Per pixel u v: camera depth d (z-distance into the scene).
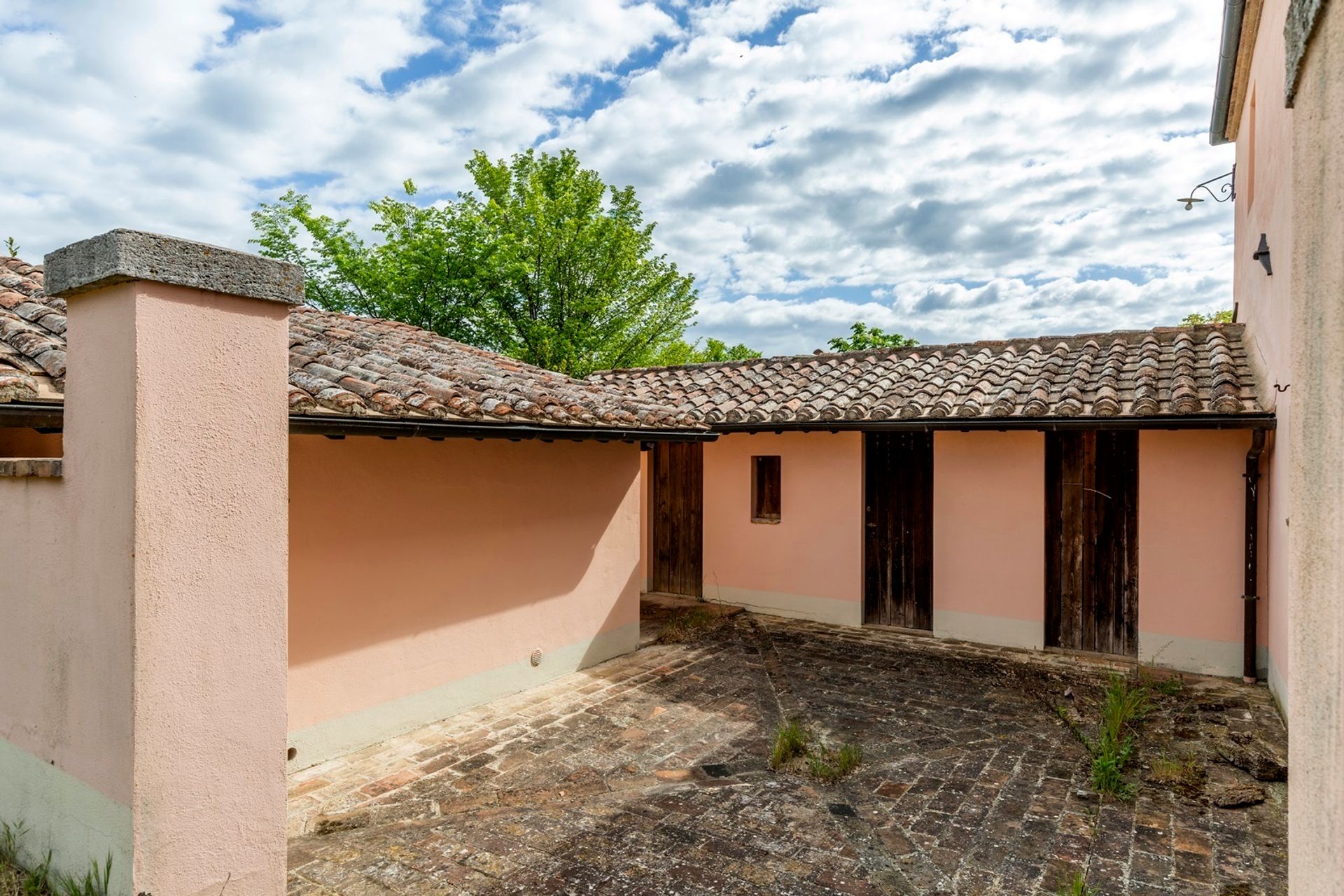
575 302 18.97
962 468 8.44
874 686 6.75
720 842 3.95
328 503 5.01
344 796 4.52
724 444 10.20
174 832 2.65
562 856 3.81
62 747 2.88
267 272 2.89
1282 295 5.74
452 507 5.89
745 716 5.95
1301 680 1.76
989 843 3.95
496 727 5.68
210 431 2.74
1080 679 6.92
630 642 7.93
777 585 9.73
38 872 2.95
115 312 2.58
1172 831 4.07
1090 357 8.67
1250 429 6.67
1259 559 6.81
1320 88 1.59
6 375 3.04
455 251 18.47
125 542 2.55
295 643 4.83
